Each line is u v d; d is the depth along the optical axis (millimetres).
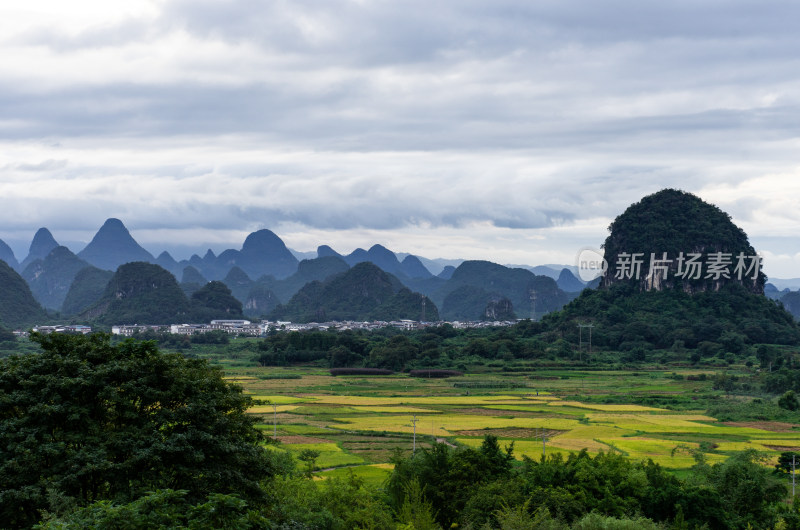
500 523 41969
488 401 132875
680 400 133500
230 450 33062
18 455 30281
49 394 32188
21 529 30344
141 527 25266
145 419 33469
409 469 51062
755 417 111875
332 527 38938
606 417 112312
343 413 114938
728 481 54656
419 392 148750
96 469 30078
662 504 50344
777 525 48875
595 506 48000
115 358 35312
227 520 26625
